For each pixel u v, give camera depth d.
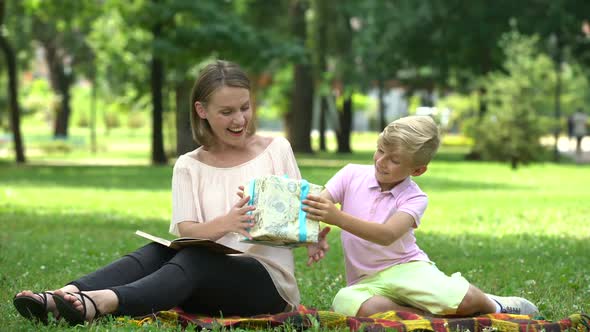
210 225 4.33
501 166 29.44
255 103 4.68
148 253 4.41
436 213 12.93
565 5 33.25
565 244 9.07
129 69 37.25
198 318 4.32
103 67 43.56
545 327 4.18
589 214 12.67
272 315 4.43
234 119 4.48
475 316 4.50
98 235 9.84
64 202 14.96
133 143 55.75
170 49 27.61
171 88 35.25
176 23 29.62
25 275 6.37
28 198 15.77
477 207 13.90
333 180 4.71
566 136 61.75
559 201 14.94
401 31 34.88
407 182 4.58
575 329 4.23
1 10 29.86
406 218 4.44
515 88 27.69
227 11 29.36
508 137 27.56
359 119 79.94
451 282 4.46
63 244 8.87
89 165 29.95
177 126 32.88
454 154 40.34
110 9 31.42
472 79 38.56
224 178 4.62
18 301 4.12
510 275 6.72
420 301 4.45
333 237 9.98
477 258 7.96
